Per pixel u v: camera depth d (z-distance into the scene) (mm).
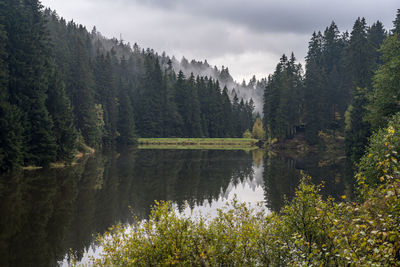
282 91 78125
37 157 34156
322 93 72875
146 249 6066
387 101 25938
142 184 26734
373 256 4285
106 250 6742
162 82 105500
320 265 4863
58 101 38969
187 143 98812
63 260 11320
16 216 16859
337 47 97812
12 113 30250
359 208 5297
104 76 79875
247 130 117688
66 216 16984
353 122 45781
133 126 89250
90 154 55469
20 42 35625
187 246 6062
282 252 6383
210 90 118875
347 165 39938
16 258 11531
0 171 30156
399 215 4566
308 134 72375
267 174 32406
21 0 42656
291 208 7043
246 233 6469
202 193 23125
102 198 21375
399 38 30672
